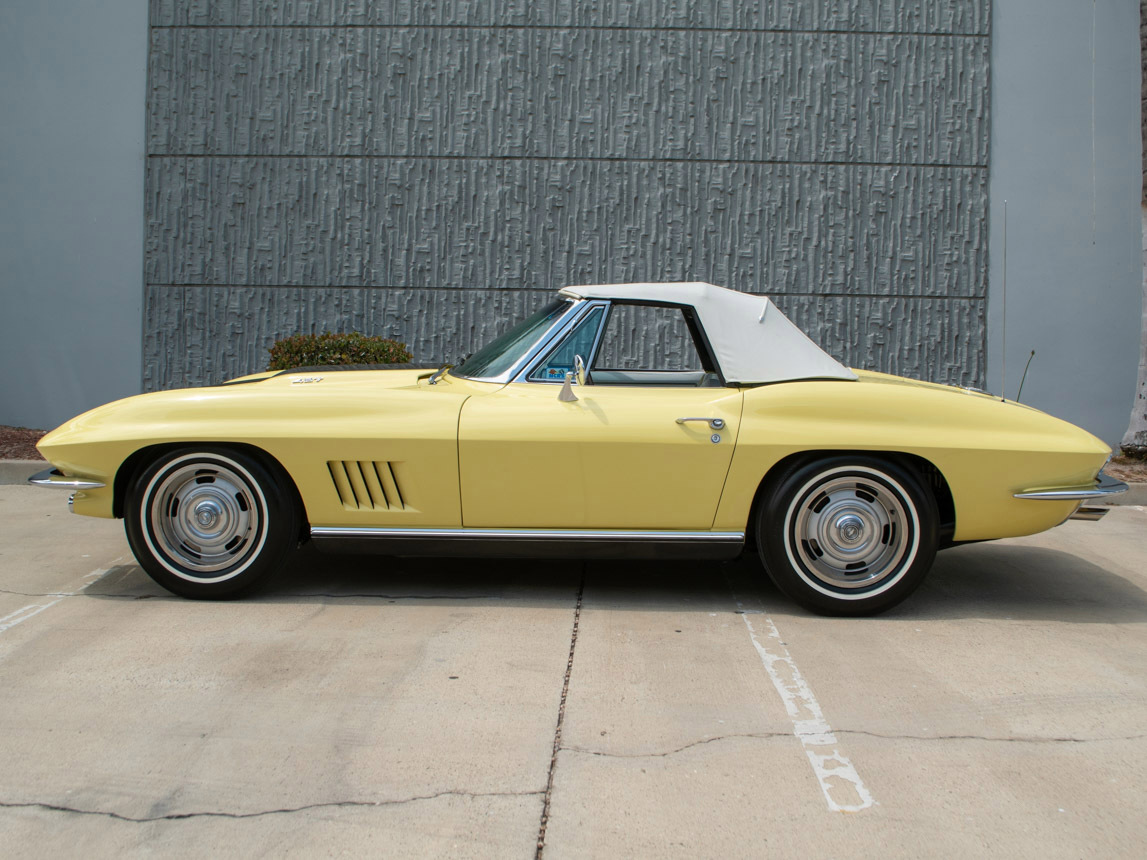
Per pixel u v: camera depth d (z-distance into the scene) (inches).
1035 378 370.0
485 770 109.3
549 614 167.0
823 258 369.4
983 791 106.2
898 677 139.6
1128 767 112.3
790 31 366.3
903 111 366.3
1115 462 327.9
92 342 373.1
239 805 101.7
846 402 165.5
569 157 369.4
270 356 371.9
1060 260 367.2
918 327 369.4
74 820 98.4
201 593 169.9
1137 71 362.0
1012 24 363.6
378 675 136.9
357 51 368.2
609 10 366.9
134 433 165.3
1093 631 163.3
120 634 153.2
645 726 121.3
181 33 367.6
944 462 163.6
